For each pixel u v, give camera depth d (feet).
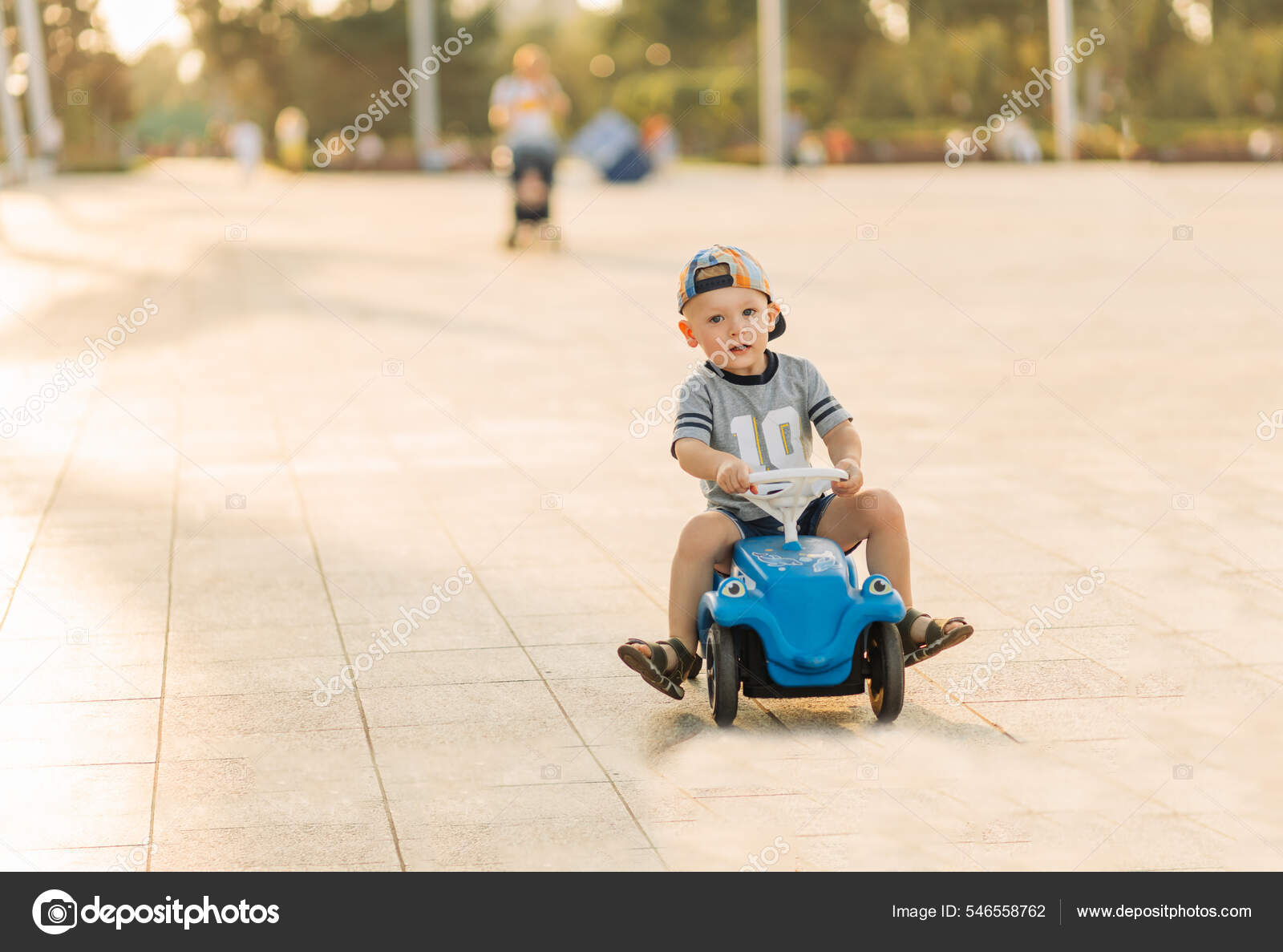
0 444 30.81
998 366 38.04
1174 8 180.14
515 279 57.98
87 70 159.12
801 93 203.10
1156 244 67.21
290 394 35.86
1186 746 15.25
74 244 72.13
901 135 198.70
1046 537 22.94
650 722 16.20
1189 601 19.85
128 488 27.04
